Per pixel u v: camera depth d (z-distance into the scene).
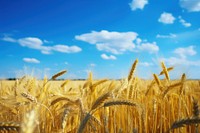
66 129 4.48
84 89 5.60
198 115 2.82
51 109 5.09
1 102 4.83
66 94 5.91
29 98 3.77
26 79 5.64
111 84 5.63
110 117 5.24
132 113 5.62
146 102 5.88
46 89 5.86
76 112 4.12
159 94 6.23
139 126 5.21
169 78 6.08
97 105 2.81
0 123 1.80
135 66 5.33
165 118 5.75
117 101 2.89
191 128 5.21
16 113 4.82
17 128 1.80
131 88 5.39
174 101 6.35
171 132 5.05
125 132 5.14
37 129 2.70
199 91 6.88
